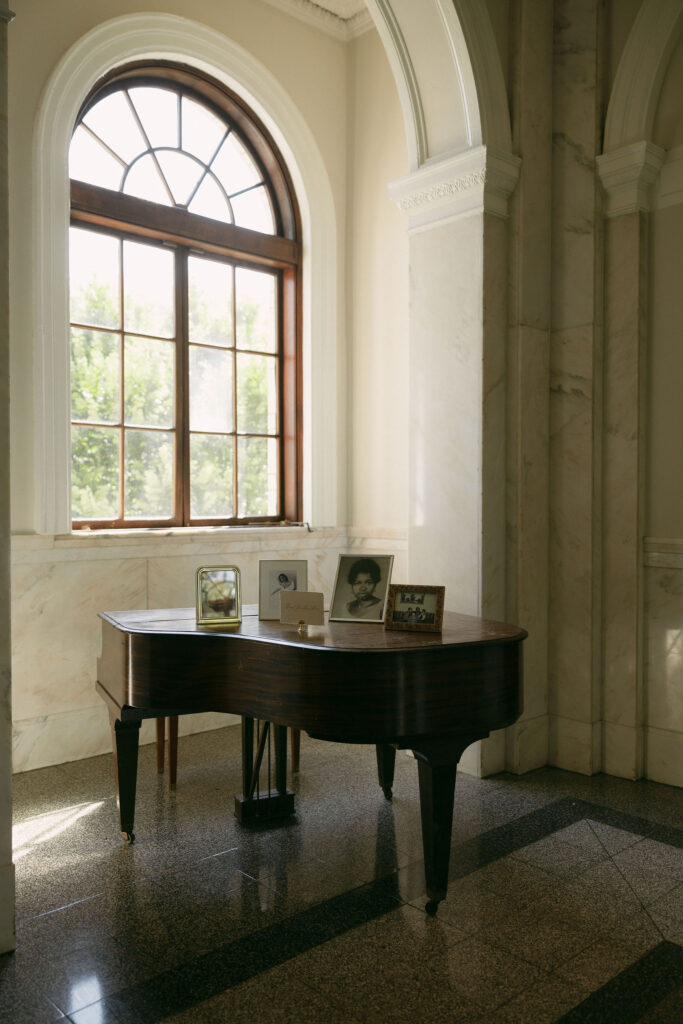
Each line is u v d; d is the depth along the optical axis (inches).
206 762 158.9
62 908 101.0
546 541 159.0
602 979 86.3
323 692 92.4
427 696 93.4
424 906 101.7
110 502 173.5
